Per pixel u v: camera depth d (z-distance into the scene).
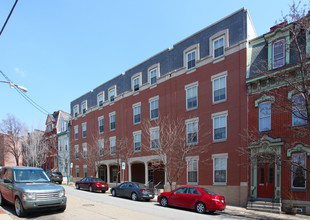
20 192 9.53
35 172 11.29
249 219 12.00
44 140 46.78
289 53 14.78
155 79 24.45
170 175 20.97
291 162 11.85
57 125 44.88
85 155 34.97
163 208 14.05
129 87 27.89
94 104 34.44
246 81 16.62
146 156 23.92
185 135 20.47
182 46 22.08
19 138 49.00
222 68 18.48
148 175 25.86
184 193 14.11
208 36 19.97
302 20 11.41
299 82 11.40
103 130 31.52
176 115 21.52
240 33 17.72
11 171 11.09
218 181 17.77
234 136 17.11
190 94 20.69
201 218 11.34
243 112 16.75
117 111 29.14
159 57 24.33
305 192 13.46
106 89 32.12
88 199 16.27
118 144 28.05
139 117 25.80
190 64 21.16
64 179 38.81
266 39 16.31
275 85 15.21
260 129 15.83
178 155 20.19
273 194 14.70
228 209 14.59
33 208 9.35
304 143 13.70
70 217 9.93
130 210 12.43
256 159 14.41
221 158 17.83
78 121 37.78
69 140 39.75
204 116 19.30
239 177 16.44
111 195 20.25
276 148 14.78
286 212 13.50
